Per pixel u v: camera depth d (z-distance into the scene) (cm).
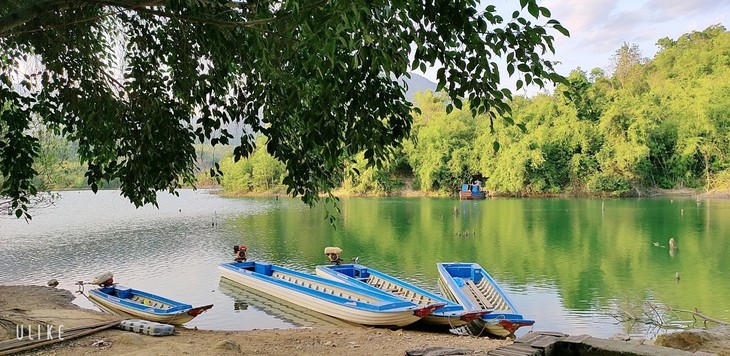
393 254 2309
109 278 1340
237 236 2989
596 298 1483
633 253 2244
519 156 5516
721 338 582
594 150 5588
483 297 1347
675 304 1412
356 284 1487
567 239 2680
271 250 2464
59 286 1697
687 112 5397
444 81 323
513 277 1784
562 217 3697
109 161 558
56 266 2095
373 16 279
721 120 5178
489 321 1053
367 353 777
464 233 2939
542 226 3231
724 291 1555
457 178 6203
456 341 924
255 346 815
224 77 480
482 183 6144
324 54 289
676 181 5475
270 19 331
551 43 295
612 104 5531
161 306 1206
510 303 1238
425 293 1333
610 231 2941
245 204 5731
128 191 488
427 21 313
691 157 5297
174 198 7312
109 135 503
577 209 4275
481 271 1591
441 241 2683
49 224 3809
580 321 1252
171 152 491
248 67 439
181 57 468
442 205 4978
